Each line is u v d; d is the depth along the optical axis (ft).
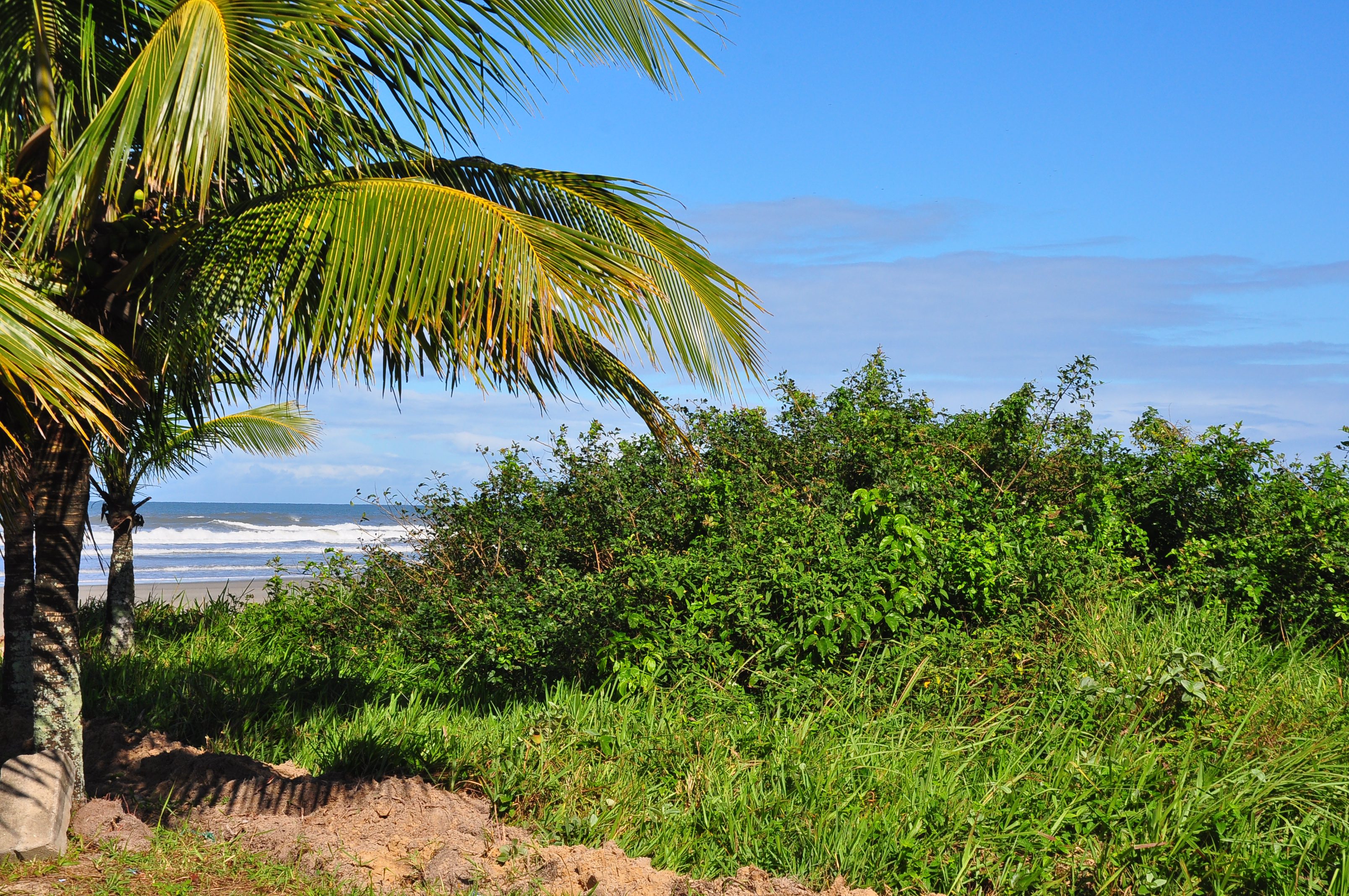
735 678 21.59
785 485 30.12
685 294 17.34
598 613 22.74
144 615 36.32
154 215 15.74
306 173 15.81
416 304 13.43
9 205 15.10
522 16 14.85
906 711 19.62
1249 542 27.71
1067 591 23.76
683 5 14.98
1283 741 17.33
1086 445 32.01
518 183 18.51
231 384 20.68
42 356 12.23
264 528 143.33
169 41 12.89
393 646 27.99
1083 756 16.57
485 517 29.04
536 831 15.26
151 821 15.52
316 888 13.21
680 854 14.58
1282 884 13.10
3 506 16.51
